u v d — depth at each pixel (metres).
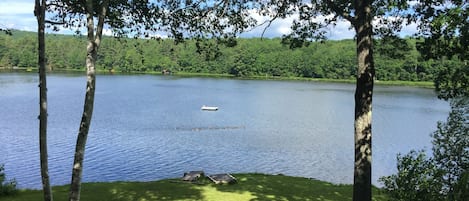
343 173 25.91
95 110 54.41
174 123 44.91
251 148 32.56
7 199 12.59
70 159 26.61
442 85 8.40
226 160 28.52
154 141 34.28
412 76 121.50
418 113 58.91
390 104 70.62
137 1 9.62
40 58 8.55
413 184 6.38
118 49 156.00
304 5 10.54
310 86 116.81
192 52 160.25
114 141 33.66
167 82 117.94
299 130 42.19
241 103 69.12
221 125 44.44
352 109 63.28
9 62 151.75
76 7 9.66
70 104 58.66
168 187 14.12
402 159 7.12
